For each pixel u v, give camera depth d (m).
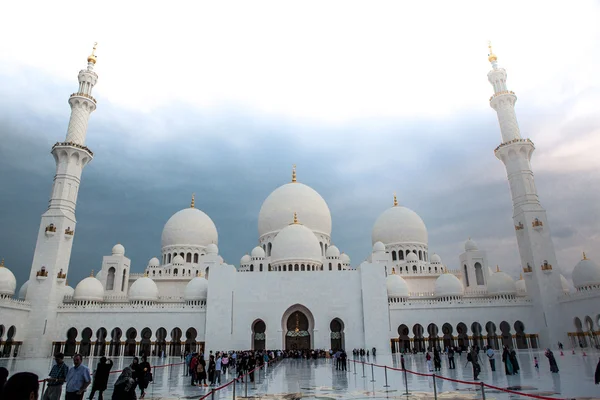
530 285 77.75
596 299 64.25
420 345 81.38
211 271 78.62
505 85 86.94
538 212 78.50
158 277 91.88
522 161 81.94
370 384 30.05
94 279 80.75
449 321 77.38
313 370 43.84
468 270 91.81
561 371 35.09
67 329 73.44
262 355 50.88
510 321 76.38
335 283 79.19
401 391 25.92
